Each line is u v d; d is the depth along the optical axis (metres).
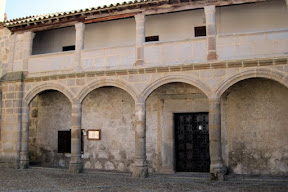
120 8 11.17
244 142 11.22
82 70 11.71
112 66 11.32
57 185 9.10
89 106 13.49
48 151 14.10
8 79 12.80
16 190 8.40
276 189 8.37
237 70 9.80
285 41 9.52
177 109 12.01
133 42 13.02
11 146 12.57
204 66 10.09
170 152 11.88
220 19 11.95
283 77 9.34
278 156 10.78
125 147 12.67
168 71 10.51
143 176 10.42
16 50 13.07
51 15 12.01
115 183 9.43
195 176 10.69
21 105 12.62
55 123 14.13
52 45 14.39
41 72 12.46
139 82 10.84
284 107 10.84
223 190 8.27
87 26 13.81
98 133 13.15
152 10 10.98
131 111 12.74
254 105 11.23
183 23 12.45
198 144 11.91
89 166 13.17
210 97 9.95
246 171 11.10
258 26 11.52
